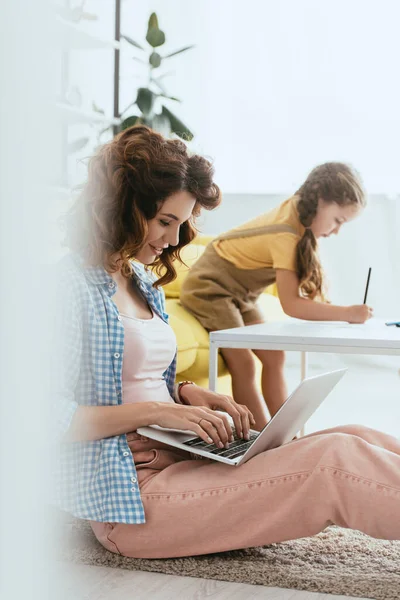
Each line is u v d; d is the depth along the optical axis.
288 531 1.17
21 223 0.25
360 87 4.08
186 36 4.21
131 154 1.23
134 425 1.21
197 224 1.46
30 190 0.25
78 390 1.23
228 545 1.20
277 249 2.17
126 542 1.24
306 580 1.15
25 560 0.27
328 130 4.15
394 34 4.01
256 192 4.24
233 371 2.28
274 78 4.18
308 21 4.10
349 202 2.15
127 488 1.19
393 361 4.13
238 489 1.17
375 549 1.33
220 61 4.22
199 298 2.35
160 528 1.21
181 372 2.24
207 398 1.37
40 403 0.27
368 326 1.89
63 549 0.35
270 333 1.62
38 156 0.25
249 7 4.16
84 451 1.20
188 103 4.25
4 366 0.25
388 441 1.29
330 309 2.06
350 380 3.86
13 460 0.26
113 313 1.24
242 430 1.31
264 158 4.24
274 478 1.16
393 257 4.08
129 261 1.35
